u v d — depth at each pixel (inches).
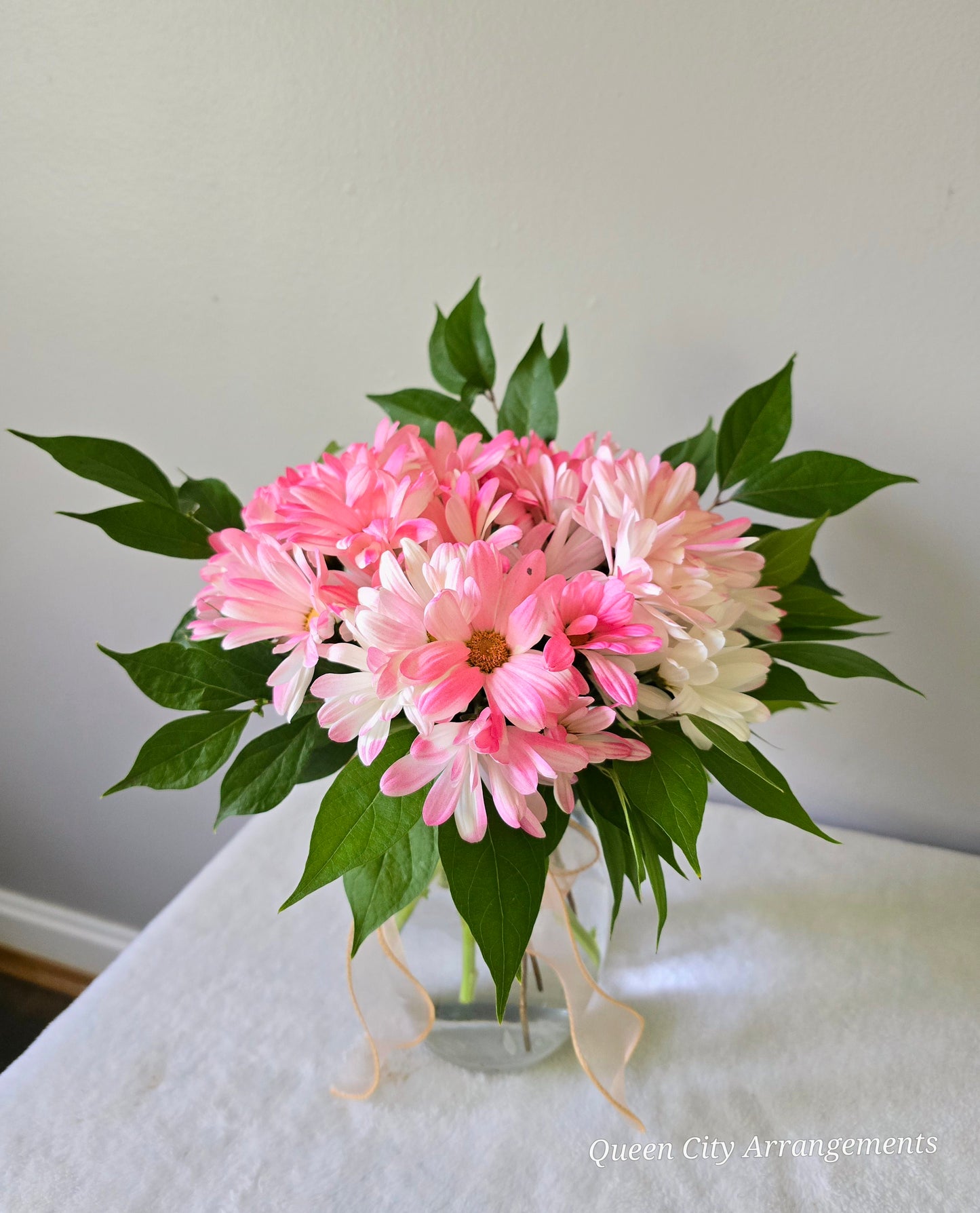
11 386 37.0
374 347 32.2
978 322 26.4
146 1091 23.9
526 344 30.9
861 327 27.4
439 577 15.8
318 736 19.0
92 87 30.5
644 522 16.6
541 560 16.2
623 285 29.0
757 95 25.6
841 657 20.0
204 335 33.8
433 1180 21.6
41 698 44.2
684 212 27.5
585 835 21.5
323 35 28.0
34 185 32.8
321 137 29.5
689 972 27.6
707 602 17.4
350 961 21.9
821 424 29.1
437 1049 24.7
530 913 16.2
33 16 29.8
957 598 29.9
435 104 28.0
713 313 28.6
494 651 15.9
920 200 25.5
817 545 30.6
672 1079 24.2
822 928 29.0
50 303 34.9
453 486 18.0
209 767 18.8
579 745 16.2
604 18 25.7
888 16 23.8
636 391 30.5
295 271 31.8
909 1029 25.4
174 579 38.6
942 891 30.3
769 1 24.4
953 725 31.8
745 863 32.0
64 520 38.8
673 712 17.4
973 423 27.6
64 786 47.1
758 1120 23.0
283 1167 21.9
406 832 16.1
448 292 30.7
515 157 28.2
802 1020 25.8
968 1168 21.6
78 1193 21.2
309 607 17.3
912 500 29.1
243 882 31.3
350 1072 24.5
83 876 50.5
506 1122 23.1
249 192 30.9
